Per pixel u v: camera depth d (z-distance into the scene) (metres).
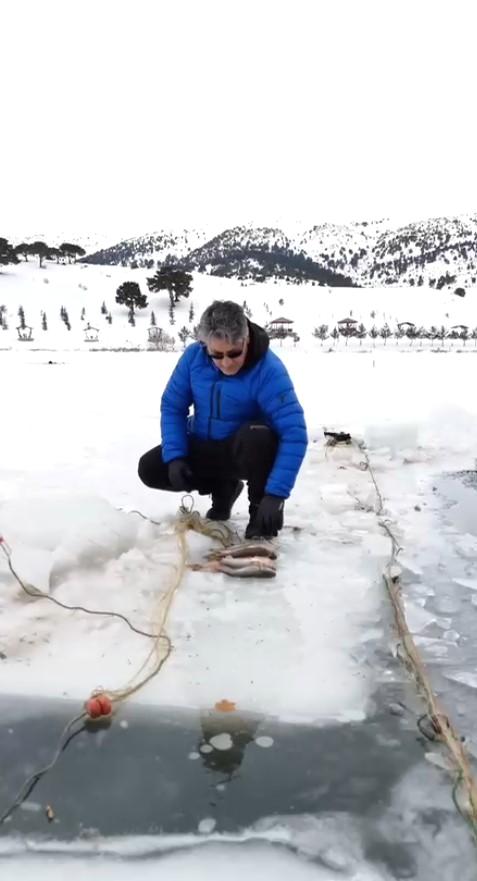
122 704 1.83
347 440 4.65
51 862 1.36
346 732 1.73
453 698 1.86
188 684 1.91
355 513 3.33
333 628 2.22
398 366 14.01
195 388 2.87
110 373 11.45
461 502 3.54
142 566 2.56
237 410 2.83
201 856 1.38
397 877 1.33
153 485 3.11
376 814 1.47
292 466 2.70
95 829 1.44
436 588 2.52
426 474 4.08
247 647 2.10
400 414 5.90
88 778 1.57
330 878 1.33
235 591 2.46
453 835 1.42
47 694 1.87
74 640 2.11
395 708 1.82
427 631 2.21
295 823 1.45
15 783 1.56
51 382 9.62
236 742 1.69
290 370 12.30
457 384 9.40
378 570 2.66
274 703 1.84
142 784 1.56
